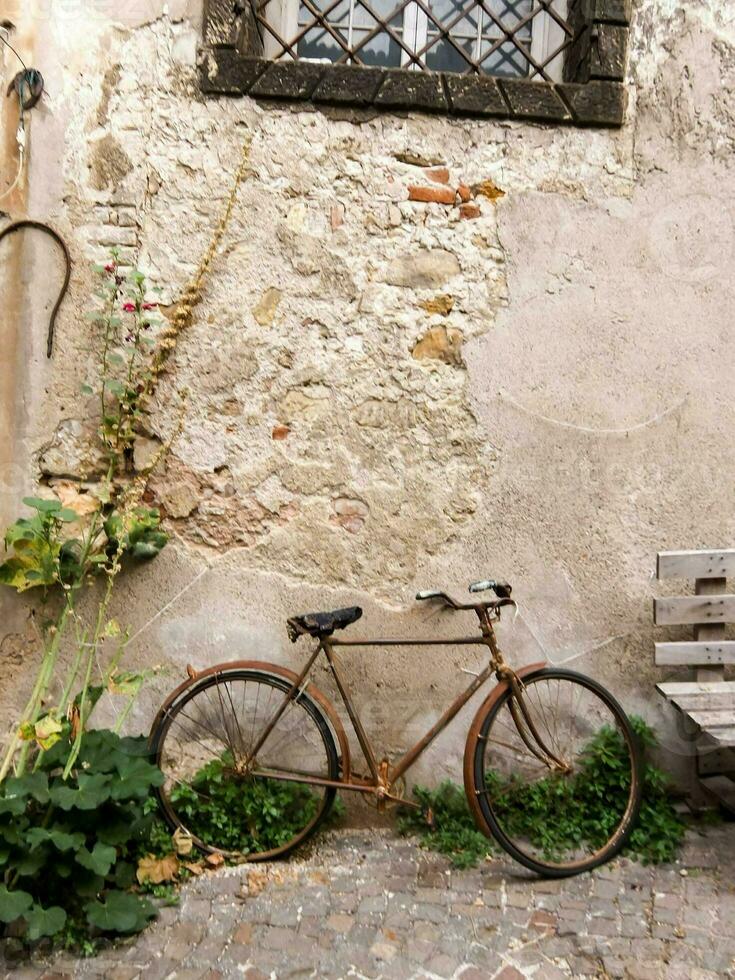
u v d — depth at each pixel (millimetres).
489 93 3666
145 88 3605
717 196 3783
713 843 3656
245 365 3709
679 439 3830
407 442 3766
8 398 3660
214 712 3773
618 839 3580
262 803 3625
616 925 3150
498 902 3293
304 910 3248
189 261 3660
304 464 3752
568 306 3768
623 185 3754
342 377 3734
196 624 3766
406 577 3799
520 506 3812
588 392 3797
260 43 3928
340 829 3775
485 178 3715
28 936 2924
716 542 3861
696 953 3000
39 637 3721
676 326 3803
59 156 3607
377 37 3990
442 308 3740
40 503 3443
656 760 3889
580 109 3686
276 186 3662
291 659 3795
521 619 3840
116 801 3254
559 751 3867
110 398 3684
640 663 3879
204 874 3461
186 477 3732
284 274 3689
